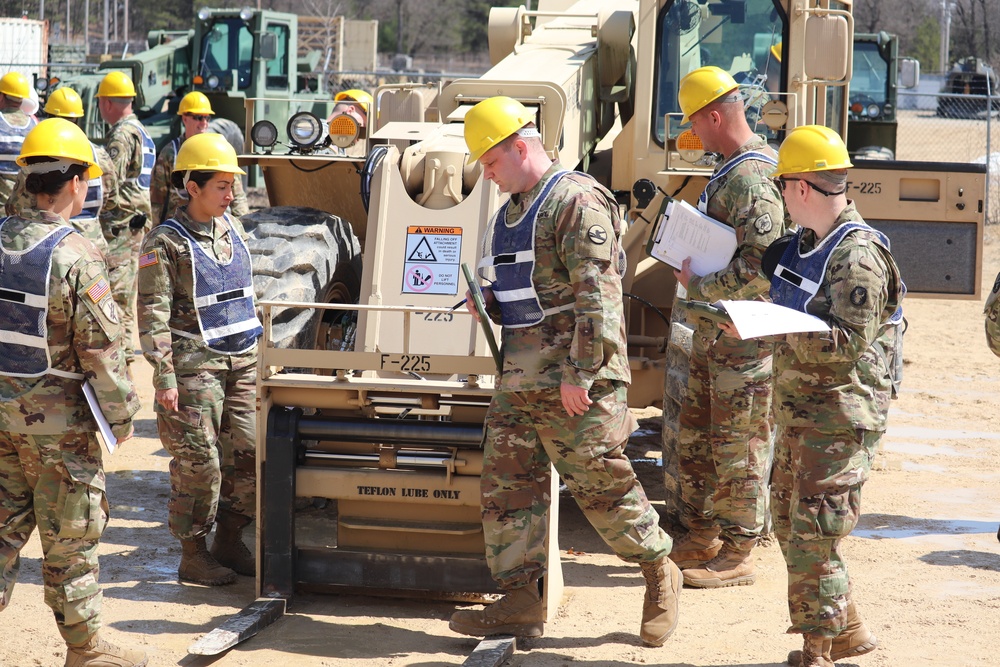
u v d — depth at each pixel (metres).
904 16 75.31
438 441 7.50
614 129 12.41
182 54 29.48
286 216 9.75
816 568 6.47
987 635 7.60
